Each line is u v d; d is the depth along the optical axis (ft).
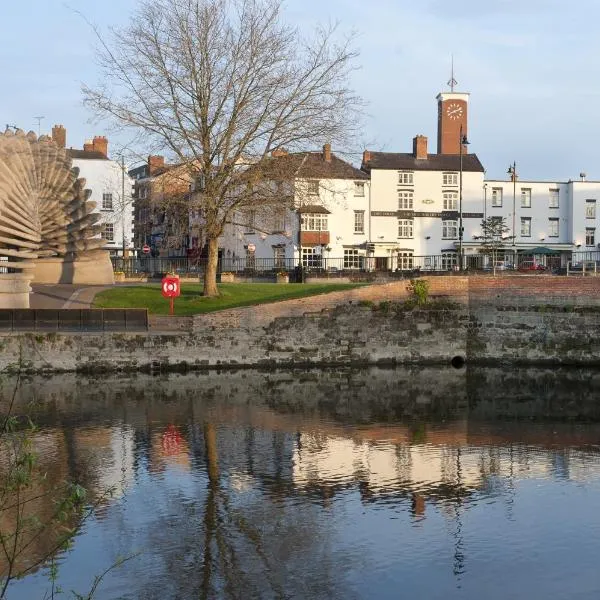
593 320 112.37
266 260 205.16
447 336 114.01
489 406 83.10
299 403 83.15
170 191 116.78
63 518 27.76
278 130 110.32
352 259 213.05
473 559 41.55
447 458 61.26
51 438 66.18
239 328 106.11
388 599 37.29
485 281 114.32
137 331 103.14
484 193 224.53
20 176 108.78
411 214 219.20
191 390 89.71
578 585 38.78
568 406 83.35
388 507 49.60
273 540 44.04
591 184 229.66
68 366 100.22
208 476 55.72
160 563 40.91
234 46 109.09
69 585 38.34
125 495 51.31
